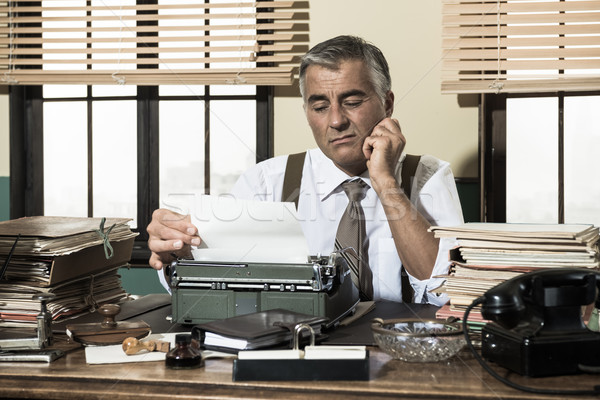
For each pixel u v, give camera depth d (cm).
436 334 120
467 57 295
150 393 109
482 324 138
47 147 359
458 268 141
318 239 226
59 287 160
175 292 149
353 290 163
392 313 167
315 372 112
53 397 111
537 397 103
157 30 324
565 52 293
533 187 317
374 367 119
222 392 108
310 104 207
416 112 315
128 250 190
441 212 221
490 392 105
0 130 350
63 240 157
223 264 146
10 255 149
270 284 145
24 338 129
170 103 346
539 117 314
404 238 190
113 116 353
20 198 355
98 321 158
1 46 341
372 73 202
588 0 291
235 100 341
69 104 355
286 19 323
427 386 108
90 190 357
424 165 235
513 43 295
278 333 125
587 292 115
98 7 333
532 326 116
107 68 334
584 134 312
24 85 355
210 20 333
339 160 210
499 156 316
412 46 313
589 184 314
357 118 203
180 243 154
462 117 312
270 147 327
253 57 317
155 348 128
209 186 346
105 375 115
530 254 137
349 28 317
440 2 310
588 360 114
